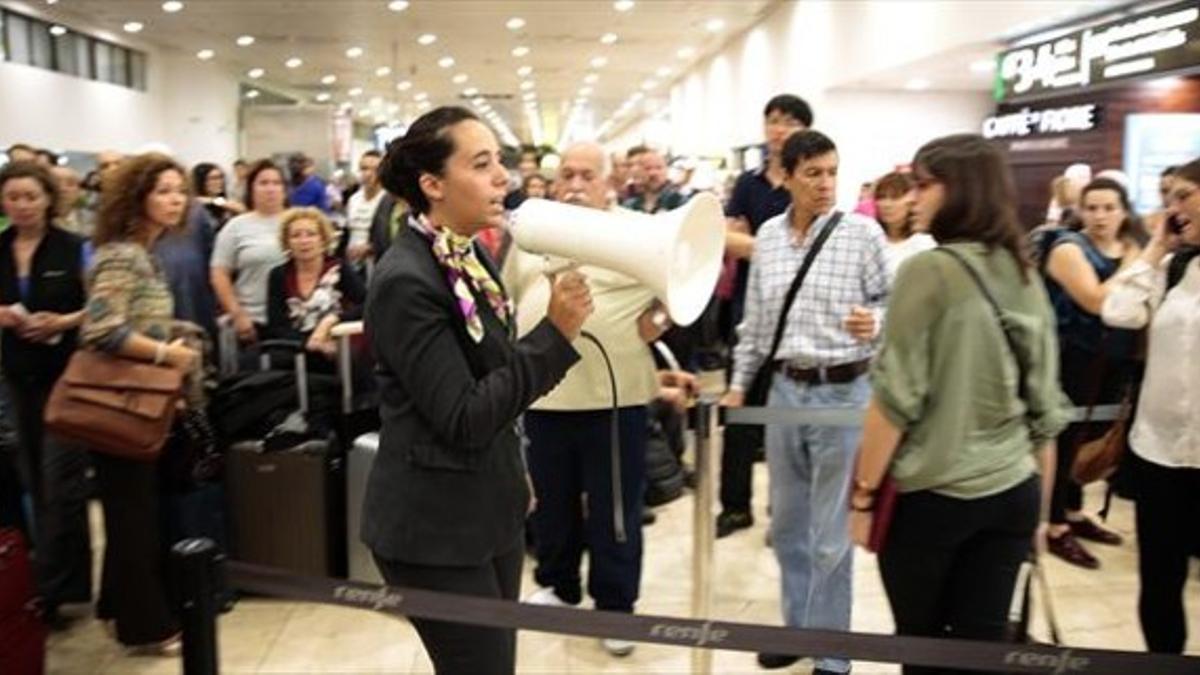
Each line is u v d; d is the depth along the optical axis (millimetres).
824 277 2570
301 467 3203
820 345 2586
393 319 1487
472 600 1571
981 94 10594
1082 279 3299
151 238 2820
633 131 33562
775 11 12750
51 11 12633
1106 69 5820
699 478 2383
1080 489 3826
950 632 1867
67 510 3051
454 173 1513
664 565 3635
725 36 15203
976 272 1712
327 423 3342
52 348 2992
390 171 1560
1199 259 2307
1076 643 2988
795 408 2508
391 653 2926
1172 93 6148
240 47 16562
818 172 2562
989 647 1585
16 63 12219
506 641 1660
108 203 2740
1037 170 7055
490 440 1506
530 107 27859
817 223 2598
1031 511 1812
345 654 2918
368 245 5191
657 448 4254
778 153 3061
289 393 3332
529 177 6039
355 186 9078
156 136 17375
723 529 3965
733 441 3945
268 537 3227
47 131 13008
